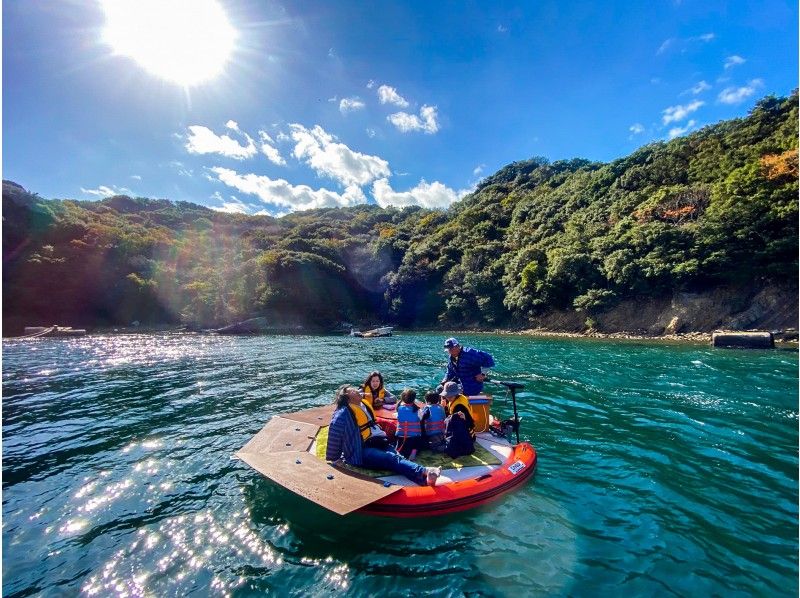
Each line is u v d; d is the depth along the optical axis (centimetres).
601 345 2344
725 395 976
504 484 469
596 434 698
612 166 5441
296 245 6906
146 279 5147
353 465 485
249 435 718
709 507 444
